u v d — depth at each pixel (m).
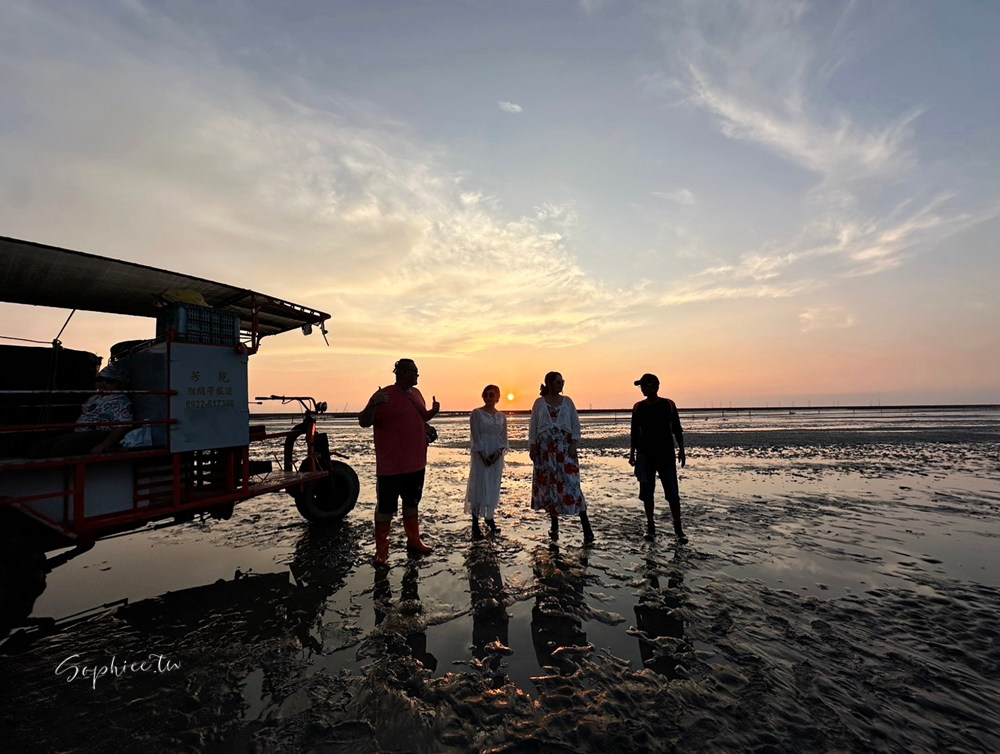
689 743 2.33
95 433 4.37
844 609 3.93
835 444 21.36
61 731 2.50
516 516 7.68
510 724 2.49
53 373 5.54
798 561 5.21
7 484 3.73
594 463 15.61
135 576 4.93
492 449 6.42
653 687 2.82
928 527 6.66
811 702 2.66
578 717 2.54
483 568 5.06
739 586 4.46
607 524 6.99
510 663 3.13
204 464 5.39
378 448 5.40
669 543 5.95
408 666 3.09
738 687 2.81
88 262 4.52
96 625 3.81
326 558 5.46
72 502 4.04
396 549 5.82
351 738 2.40
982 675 2.94
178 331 4.66
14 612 3.33
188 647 3.43
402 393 5.49
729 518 7.28
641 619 3.78
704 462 14.88
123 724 2.55
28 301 5.86
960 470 12.45
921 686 2.82
